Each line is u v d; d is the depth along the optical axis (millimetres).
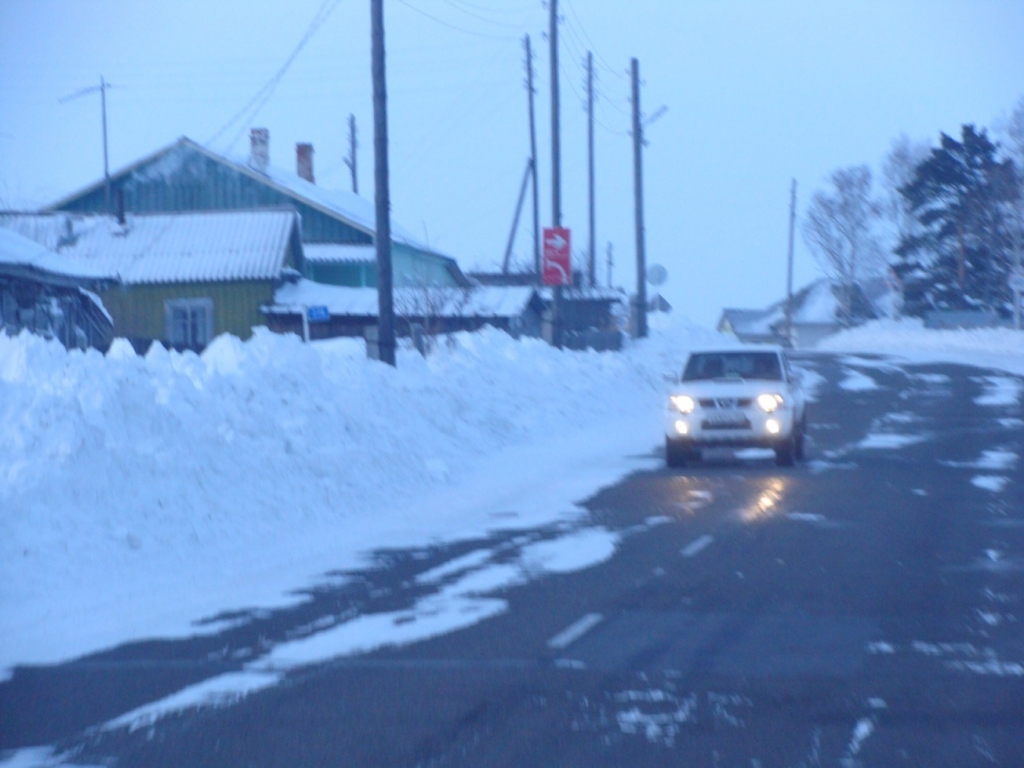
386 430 29797
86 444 19781
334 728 11266
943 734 10906
